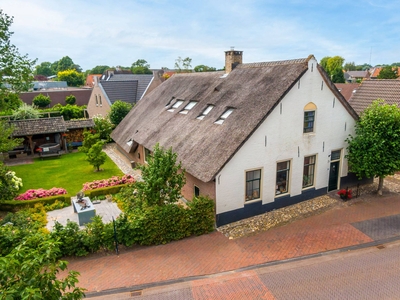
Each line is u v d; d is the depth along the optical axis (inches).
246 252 468.4
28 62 893.8
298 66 576.7
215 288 390.9
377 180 759.1
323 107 615.2
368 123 621.9
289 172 608.7
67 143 1171.3
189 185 625.9
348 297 364.5
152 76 1504.7
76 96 2107.5
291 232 523.5
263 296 372.5
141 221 479.8
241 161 539.8
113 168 916.6
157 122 832.3
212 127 614.9
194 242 499.5
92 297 378.0
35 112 1291.8
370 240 494.0
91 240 458.6
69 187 766.5
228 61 784.9
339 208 608.1
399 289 375.9
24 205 633.6
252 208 575.8
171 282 404.8
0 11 823.7
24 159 1040.2
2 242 416.5
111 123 1230.3
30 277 207.5
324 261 442.0
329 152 653.3
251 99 599.2
